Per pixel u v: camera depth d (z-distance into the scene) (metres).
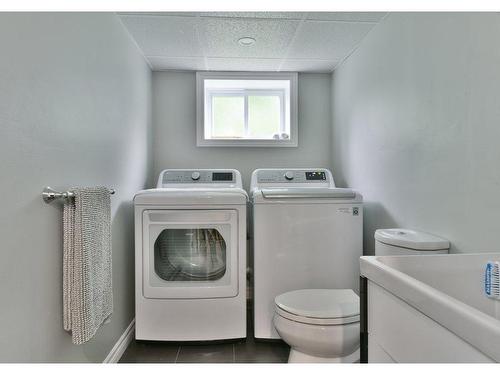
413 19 1.69
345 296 1.86
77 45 1.48
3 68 1.00
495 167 1.15
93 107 1.66
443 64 1.45
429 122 1.56
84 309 1.31
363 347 1.03
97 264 1.44
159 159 3.01
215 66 2.88
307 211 2.21
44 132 1.22
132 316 2.36
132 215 2.35
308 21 2.08
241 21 2.08
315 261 2.21
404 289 0.79
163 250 2.18
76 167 1.47
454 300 0.68
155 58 2.68
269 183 2.72
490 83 1.18
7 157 1.02
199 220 2.13
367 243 2.31
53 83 1.28
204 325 2.15
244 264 2.16
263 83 3.12
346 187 2.72
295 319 1.65
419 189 1.65
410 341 0.79
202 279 2.18
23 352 1.10
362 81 2.38
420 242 1.40
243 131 3.21
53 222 1.28
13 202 1.05
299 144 3.11
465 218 1.31
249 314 2.78
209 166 3.04
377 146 2.14
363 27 2.17
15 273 1.06
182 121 3.02
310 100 3.11
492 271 0.97
